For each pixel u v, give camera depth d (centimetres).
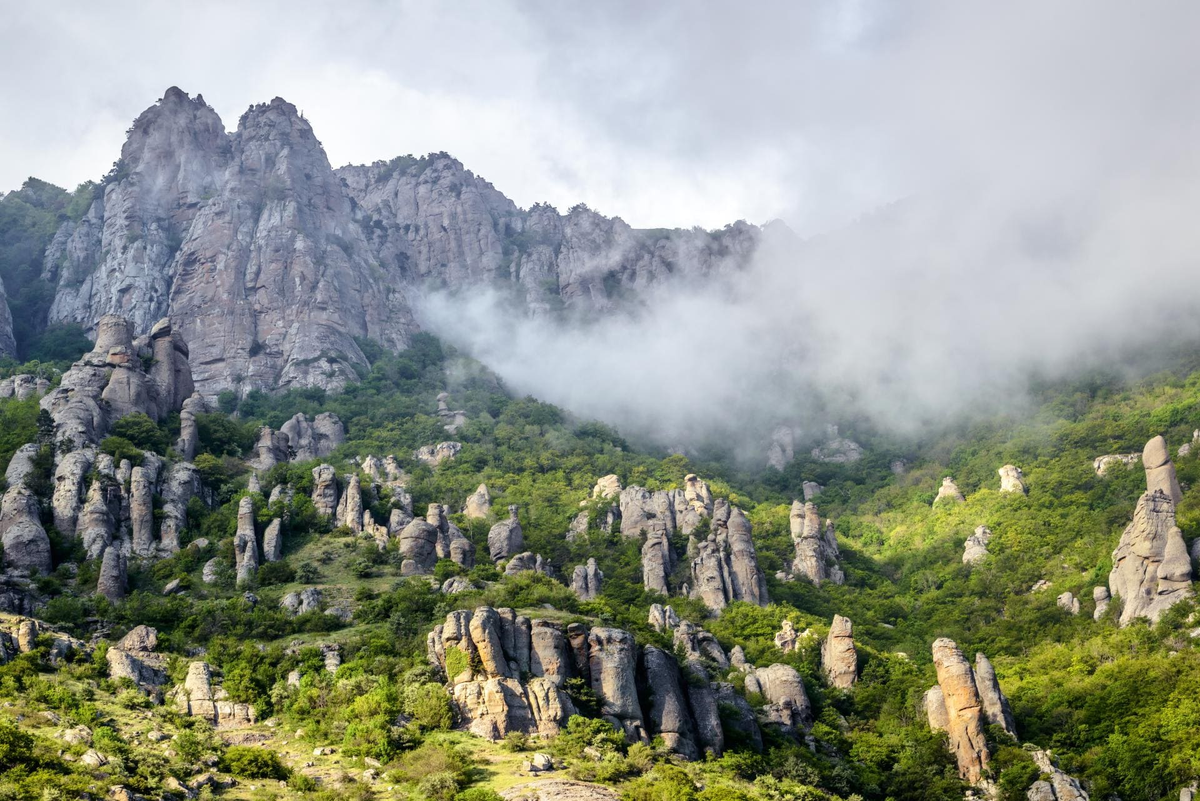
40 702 11325
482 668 12262
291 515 18538
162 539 16912
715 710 13112
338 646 13962
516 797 10100
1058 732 14850
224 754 10862
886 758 13925
